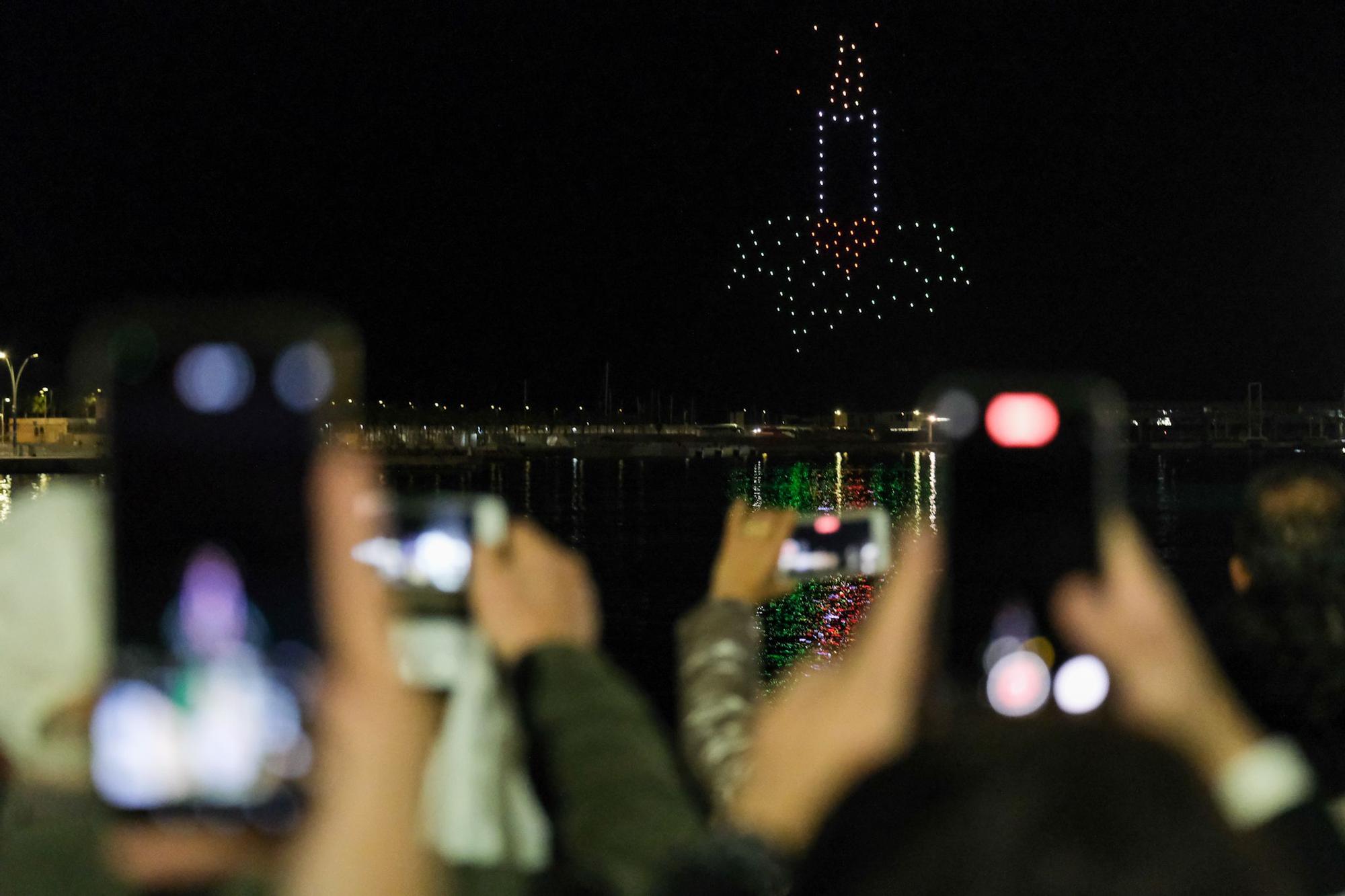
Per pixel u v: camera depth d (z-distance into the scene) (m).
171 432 1.16
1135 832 0.91
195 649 1.17
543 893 1.76
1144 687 1.54
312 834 1.15
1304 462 2.74
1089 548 1.56
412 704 1.19
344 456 1.20
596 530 47.22
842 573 2.37
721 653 2.22
